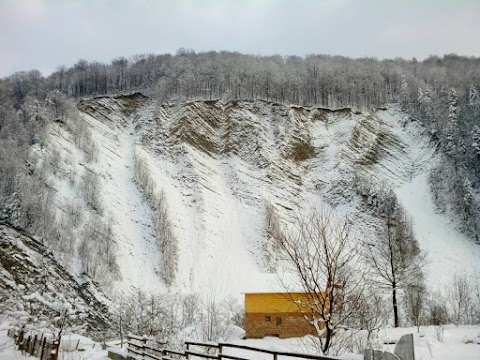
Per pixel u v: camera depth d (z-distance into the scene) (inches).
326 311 423.2
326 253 430.6
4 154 2709.2
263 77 4387.3
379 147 3779.5
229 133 3715.6
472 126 3533.5
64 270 2121.1
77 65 5374.0
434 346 743.7
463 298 1530.5
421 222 3021.7
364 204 3100.4
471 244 2856.8
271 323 1453.0
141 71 4921.3
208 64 4800.7
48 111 3348.9
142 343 770.2
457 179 3211.1
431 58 6648.6
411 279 1519.4
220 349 456.8
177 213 2930.6
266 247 2746.1
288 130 3750.0
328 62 5462.6
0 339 973.8
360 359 303.0
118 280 2281.0
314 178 3481.8
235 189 3297.2
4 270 1887.3
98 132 3528.5
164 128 3654.0
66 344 887.7
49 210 2415.1
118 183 3073.3
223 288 2429.9
